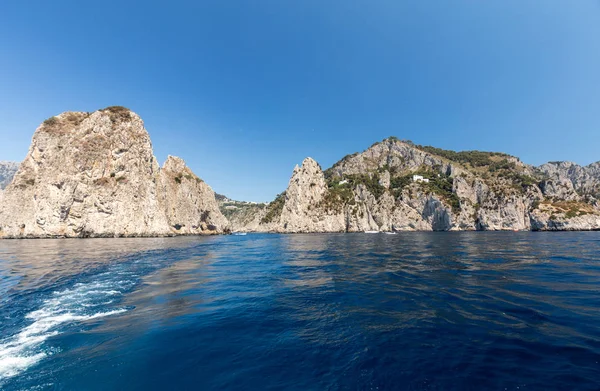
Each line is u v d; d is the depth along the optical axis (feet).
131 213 266.98
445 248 121.19
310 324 29.81
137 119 288.71
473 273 58.39
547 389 17.71
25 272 66.33
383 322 30.27
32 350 23.36
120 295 42.73
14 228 246.68
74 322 30.37
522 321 29.76
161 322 30.27
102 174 260.01
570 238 188.14
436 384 18.51
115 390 17.93
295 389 18.07
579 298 38.11
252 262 86.02
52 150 264.72
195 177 398.01
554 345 23.90
